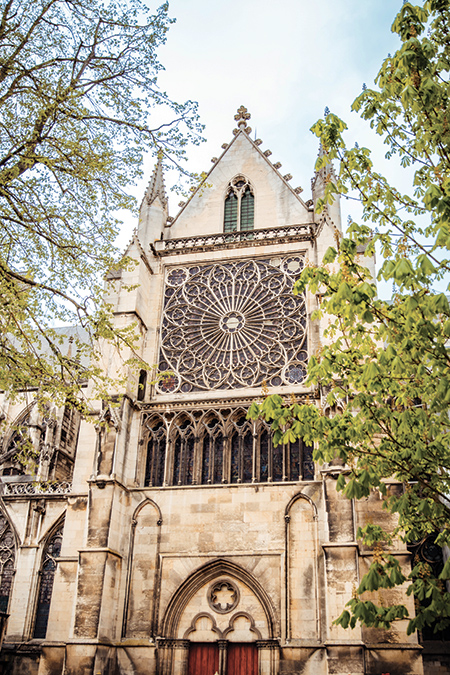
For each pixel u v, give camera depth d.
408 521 20.62
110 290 44.44
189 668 34.88
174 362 43.50
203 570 36.31
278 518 36.59
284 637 33.53
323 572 34.53
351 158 21.19
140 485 39.78
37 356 25.53
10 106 24.69
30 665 41.44
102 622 34.41
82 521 39.25
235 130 52.31
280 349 42.00
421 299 18.69
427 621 17.08
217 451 40.06
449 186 18.41
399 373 19.66
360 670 30.62
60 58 25.91
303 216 47.00
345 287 18.53
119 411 39.66
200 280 46.12
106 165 25.92
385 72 19.78
